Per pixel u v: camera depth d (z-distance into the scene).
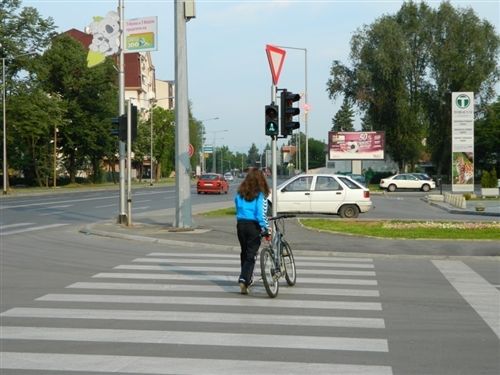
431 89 67.25
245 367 6.05
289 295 9.79
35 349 6.71
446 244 16.12
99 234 19.09
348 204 23.80
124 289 10.22
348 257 14.61
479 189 65.00
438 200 41.97
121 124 20.97
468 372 5.94
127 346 6.82
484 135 79.75
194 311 8.58
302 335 7.31
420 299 9.53
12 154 67.31
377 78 66.62
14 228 21.42
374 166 82.62
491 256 14.18
